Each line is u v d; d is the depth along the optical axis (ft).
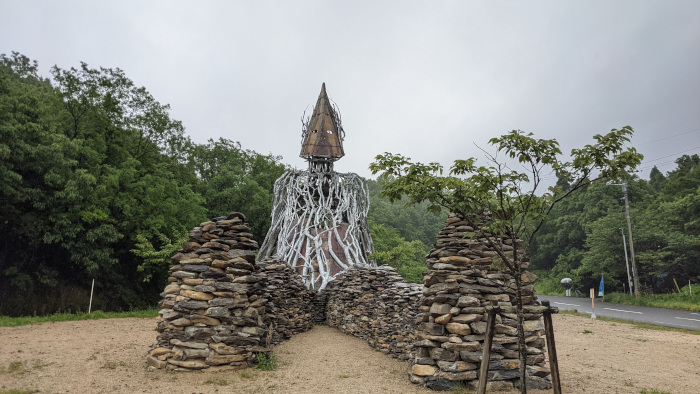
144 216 90.63
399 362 32.73
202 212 107.24
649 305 97.96
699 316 73.05
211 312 27.20
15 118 66.23
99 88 90.63
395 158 21.38
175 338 27.20
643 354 36.70
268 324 32.94
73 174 72.28
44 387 21.90
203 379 25.14
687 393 24.91
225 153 145.07
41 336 36.29
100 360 28.27
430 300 26.43
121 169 89.76
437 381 24.56
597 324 58.34
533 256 198.49
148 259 80.33
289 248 70.59
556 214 191.72
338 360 33.35
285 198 81.35
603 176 20.16
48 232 71.41
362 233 79.46
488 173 20.25
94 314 53.72
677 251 119.85
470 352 24.86
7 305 69.26
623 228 130.62
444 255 27.02
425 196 20.61
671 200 144.15
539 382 25.22
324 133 81.66
